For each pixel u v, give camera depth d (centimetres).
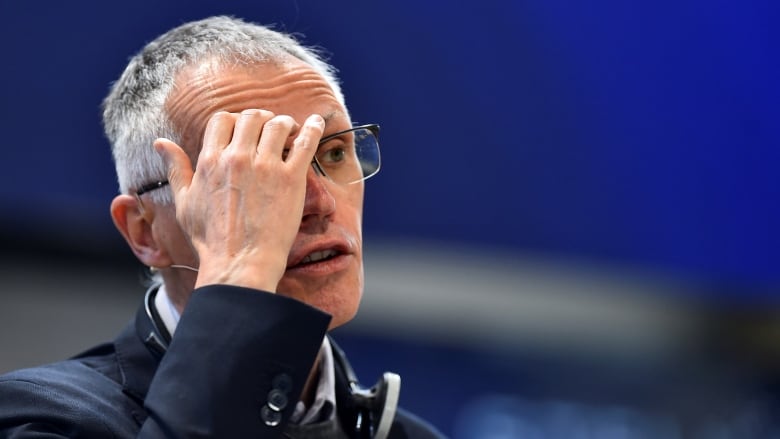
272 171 474
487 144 1148
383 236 1099
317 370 553
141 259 548
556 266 1181
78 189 976
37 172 956
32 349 1018
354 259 516
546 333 1235
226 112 495
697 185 1242
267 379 441
